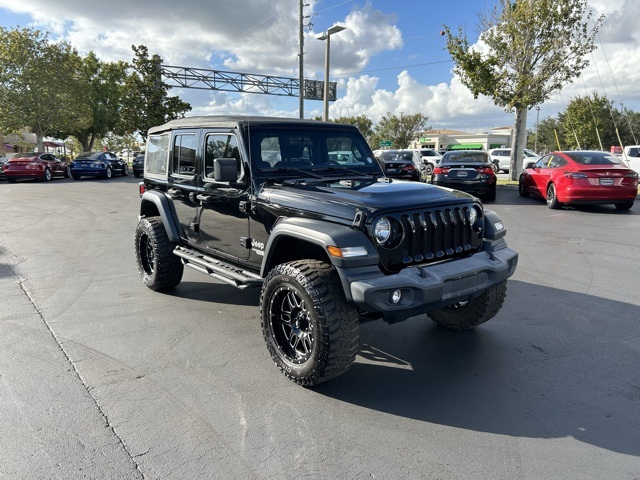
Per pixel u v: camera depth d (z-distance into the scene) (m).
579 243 8.05
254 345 4.12
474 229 3.73
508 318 4.74
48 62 31.02
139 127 33.00
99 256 7.40
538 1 17.86
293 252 3.84
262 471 2.50
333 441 2.76
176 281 5.51
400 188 3.61
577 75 18.78
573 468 2.52
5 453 2.64
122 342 4.16
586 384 3.44
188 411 3.08
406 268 3.25
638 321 4.62
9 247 8.05
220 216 4.43
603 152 12.27
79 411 3.06
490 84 19.41
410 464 2.56
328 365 3.16
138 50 32.56
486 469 2.52
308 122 4.52
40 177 22.77
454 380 3.51
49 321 4.65
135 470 2.51
